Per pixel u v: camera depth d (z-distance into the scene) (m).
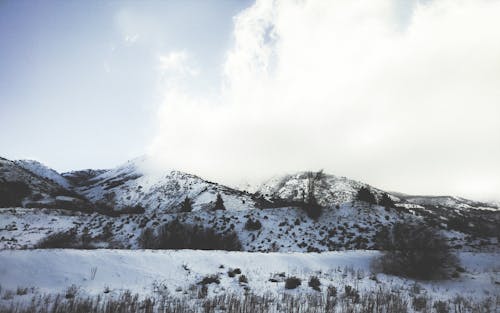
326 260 17.33
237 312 8.88
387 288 12.74
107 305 8.59
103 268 11.84
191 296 10.30
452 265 15.60
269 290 11.62
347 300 10.60
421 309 9.95
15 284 9.52
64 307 8.30
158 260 13.60
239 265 14.83
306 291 11.63
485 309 10.38
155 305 9.14
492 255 19.64
